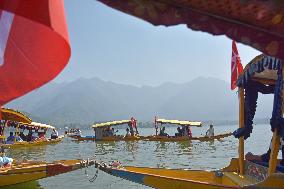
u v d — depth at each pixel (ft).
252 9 7.80
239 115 36.19
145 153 102.47
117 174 34.96
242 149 36.35
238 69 37.58
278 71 27.32
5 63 8.16
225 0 7.63
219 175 36.76
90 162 38.93
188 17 7.97
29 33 7.91
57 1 6.49
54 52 7.71
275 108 27.76
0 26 8.04
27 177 40.70
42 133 139.44
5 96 8.32
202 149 111.14
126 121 142.20
